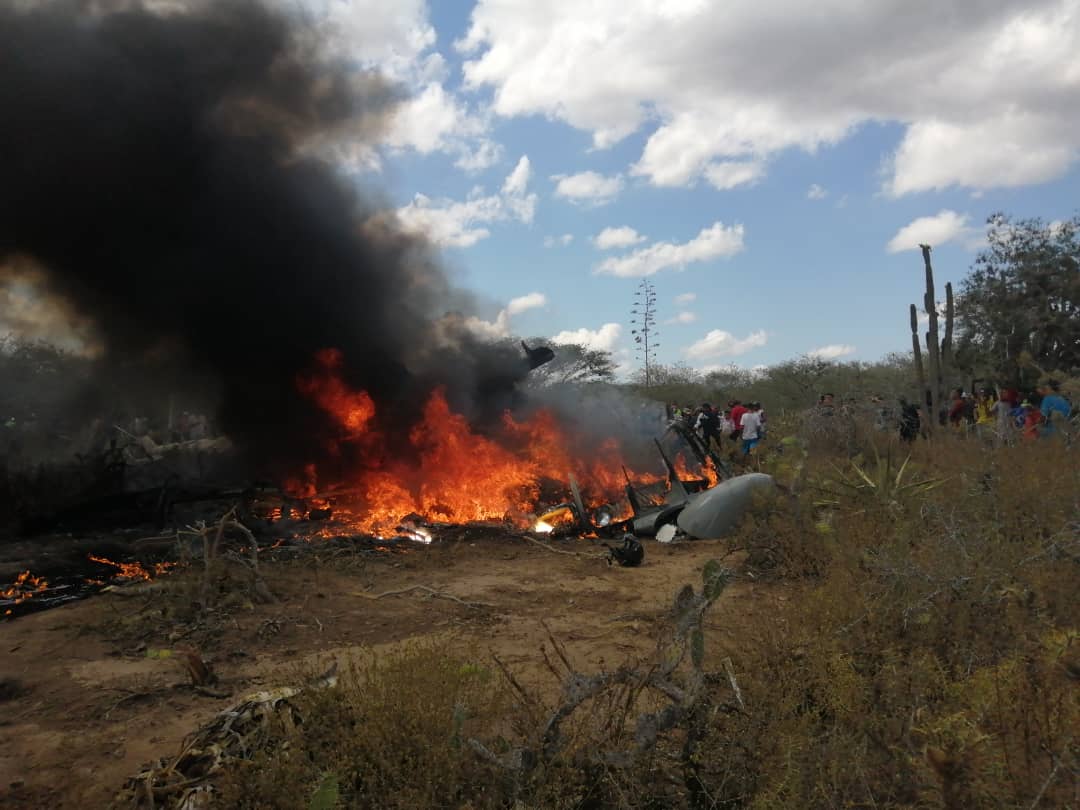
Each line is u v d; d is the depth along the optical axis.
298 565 8.24
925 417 13.80
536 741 3.00
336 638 5.81
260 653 5.50
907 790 2.59
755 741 2.96
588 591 7.10
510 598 6.93
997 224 22.00
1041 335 20.72
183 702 4.61
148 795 3.04
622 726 3.24
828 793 2.60
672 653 3.47
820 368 31.22
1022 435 9.58
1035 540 5.25
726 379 41.59
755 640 3.87
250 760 2.99
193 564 7.82
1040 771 2.56
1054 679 3.03
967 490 6.59
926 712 3.01
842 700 3.12
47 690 4.85
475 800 2.85
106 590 7.18
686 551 8.70
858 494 7.56
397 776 2.86
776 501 7.87
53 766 3.79
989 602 3.98
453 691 3.34
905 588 4.23
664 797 2.99
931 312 13.97
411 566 8.44
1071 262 20.73
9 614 6.83
